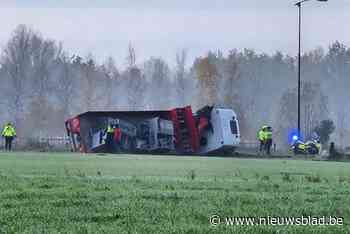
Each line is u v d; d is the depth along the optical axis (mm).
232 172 44781
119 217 18797
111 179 32625
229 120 98500
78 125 103062
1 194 24016
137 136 101312
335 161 77750
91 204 21516
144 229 16797
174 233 16328
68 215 19031
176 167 51469
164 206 21094
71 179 32125
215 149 97688
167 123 100188
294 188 28641
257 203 22453
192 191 26203
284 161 71812
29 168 44969
